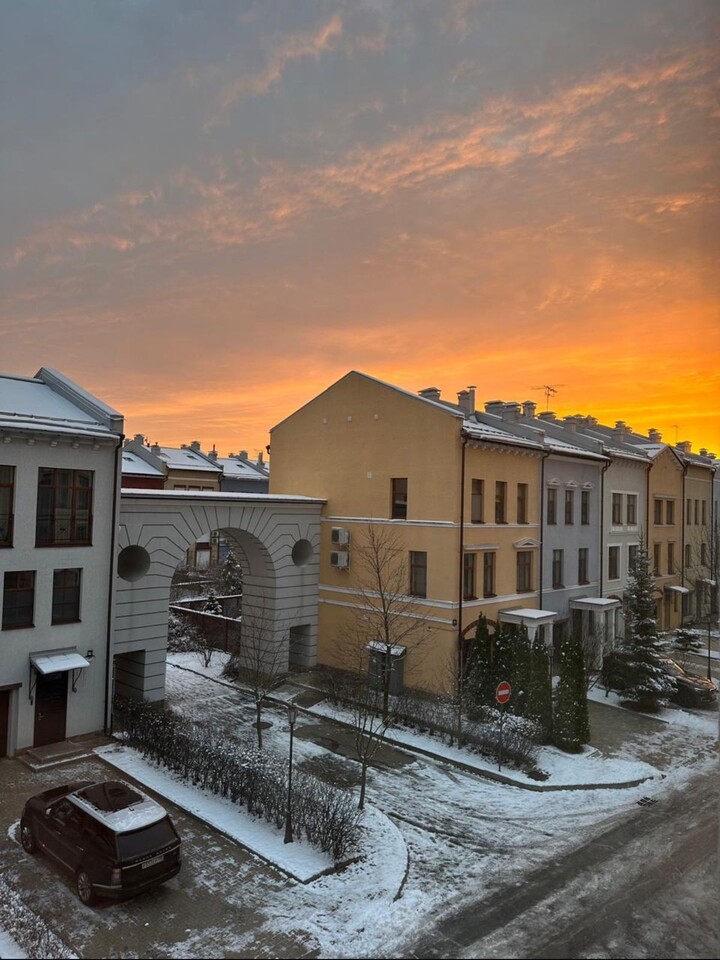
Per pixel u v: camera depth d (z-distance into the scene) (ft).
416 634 79.77
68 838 38.17
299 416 98.02
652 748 65.62
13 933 33.40
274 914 35.58
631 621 82.28
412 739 64.54
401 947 32.99
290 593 87.56
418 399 82.07
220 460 211.00
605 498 107.65
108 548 64.34
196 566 176.45
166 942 33.06
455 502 77.82
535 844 44.39
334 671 86.12
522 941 33.60
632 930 34.68
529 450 88.99
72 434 60.39
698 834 46.29
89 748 59.16
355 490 88.99
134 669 72.02
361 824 45.70
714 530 134.51
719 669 99.14
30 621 59.16
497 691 57.36
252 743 62.08
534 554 91.45
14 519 57.88
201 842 43.19
